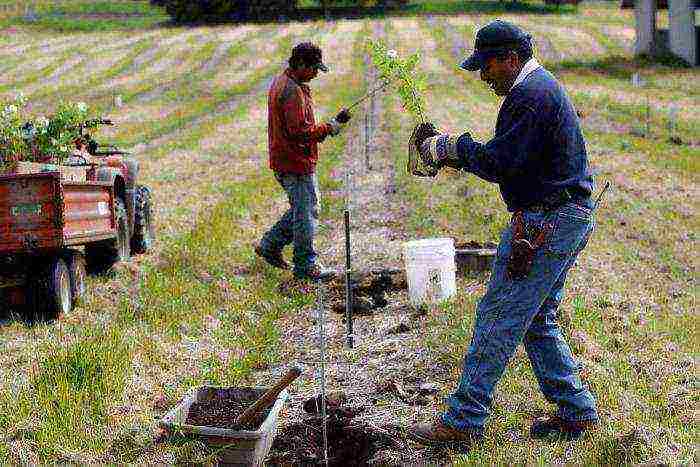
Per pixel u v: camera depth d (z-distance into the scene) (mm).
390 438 5383
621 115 24953
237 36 60156
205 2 74812
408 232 11688
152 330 7676
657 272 9719
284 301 8680
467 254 9281
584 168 4891
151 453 5082
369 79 38719
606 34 56312
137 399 6148
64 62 50500
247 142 22609
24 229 7828
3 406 5922
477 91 33094
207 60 50094
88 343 7098
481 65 4902
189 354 7141
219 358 7059
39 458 5164
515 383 6086
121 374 6473
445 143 4945
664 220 12312
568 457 4891
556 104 4734
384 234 11688
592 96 29438
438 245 8234
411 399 6078
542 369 5219
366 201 14086
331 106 29844
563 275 5094
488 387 5039
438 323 7668
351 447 5309
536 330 5195
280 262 9781
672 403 5812
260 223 12734
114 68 47844
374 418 5789
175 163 19266
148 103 34500
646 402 5773
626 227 11930
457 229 11617
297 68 9008
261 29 64625
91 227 8906
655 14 43188
